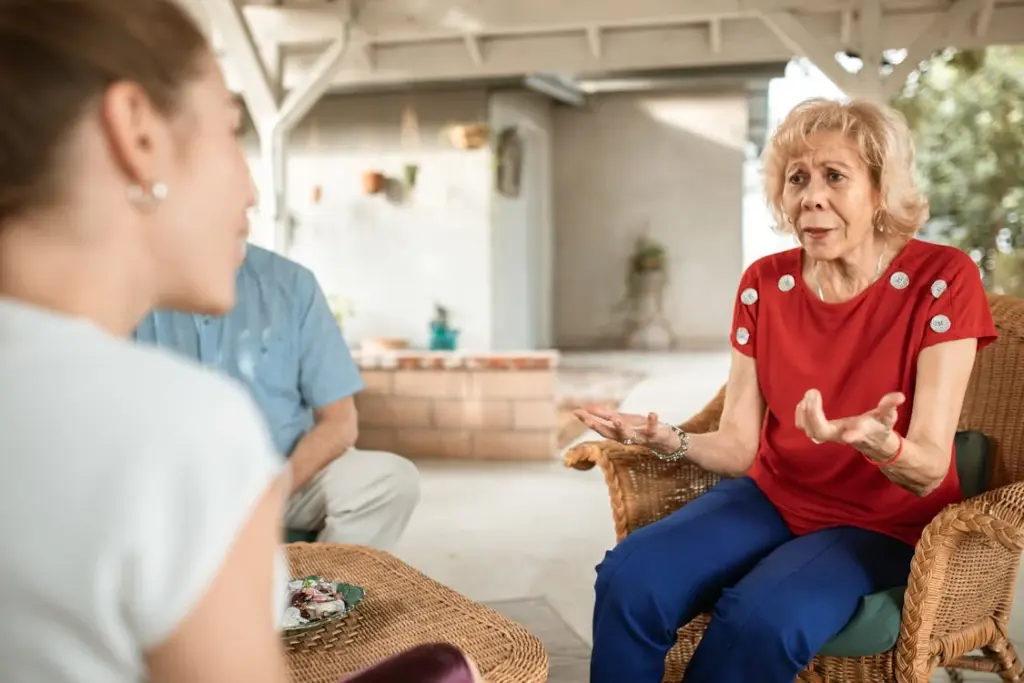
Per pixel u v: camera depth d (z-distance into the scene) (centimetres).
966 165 1121
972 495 184
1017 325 188
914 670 153
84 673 54
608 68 761
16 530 53
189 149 63
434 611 154
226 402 58
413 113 958
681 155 1204
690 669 158
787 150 178
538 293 1196
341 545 193
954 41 658
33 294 59
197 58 63
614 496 197
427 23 666
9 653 54
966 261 169
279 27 677
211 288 66
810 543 165
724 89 1186
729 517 177
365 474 231
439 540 380
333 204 980
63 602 53
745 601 154
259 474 57
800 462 177
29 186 57
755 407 190
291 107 650
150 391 56
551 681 241
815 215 170
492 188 955
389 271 974
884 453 148
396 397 541
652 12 639
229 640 56
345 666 135
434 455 539
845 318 175
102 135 58
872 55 610
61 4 57
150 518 53
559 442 581
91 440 54
